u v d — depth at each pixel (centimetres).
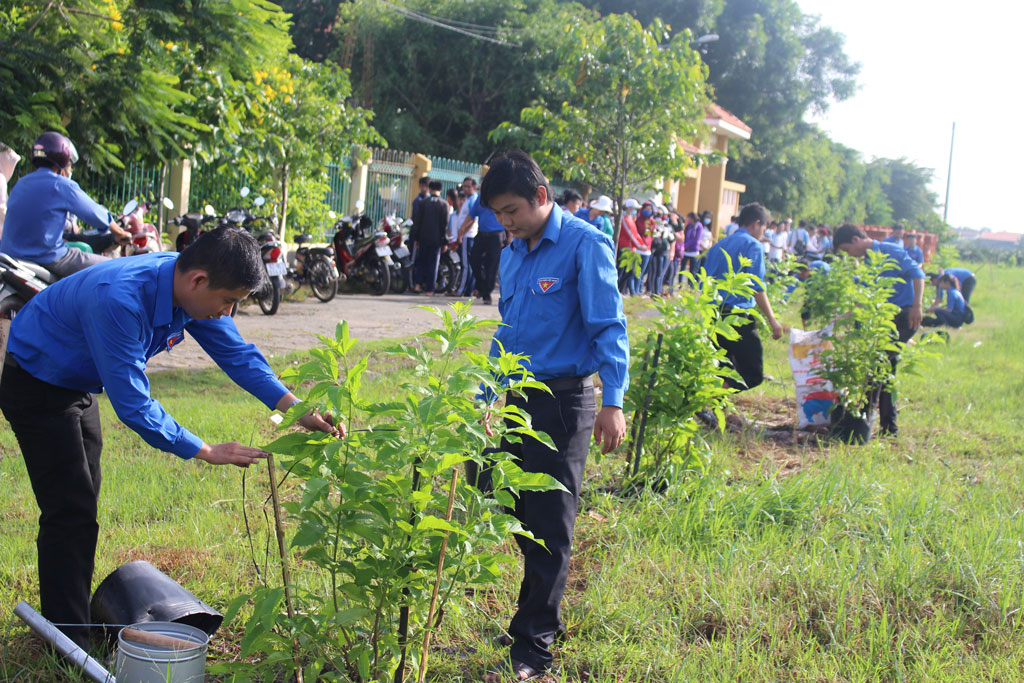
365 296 1451
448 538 265
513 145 1720
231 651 334
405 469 277
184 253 290
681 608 370
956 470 614
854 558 427
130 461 534
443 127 2952
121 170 1167
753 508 479
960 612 382
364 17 2800
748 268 701
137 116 932
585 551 438
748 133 3397
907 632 357
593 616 364
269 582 379
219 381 762
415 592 262
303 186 1564
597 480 535
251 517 455
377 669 268
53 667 300
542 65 2728
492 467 292
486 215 1377
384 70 2833
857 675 326
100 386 313
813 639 347
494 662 327
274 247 1152
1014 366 1074
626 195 1658
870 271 733
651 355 535
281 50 1150
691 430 528
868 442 698
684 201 3225
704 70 1617
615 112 1572
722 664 330
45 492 308
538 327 336
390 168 1898
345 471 255
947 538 453
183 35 975
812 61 4400
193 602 325
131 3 989
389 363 849
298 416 254
